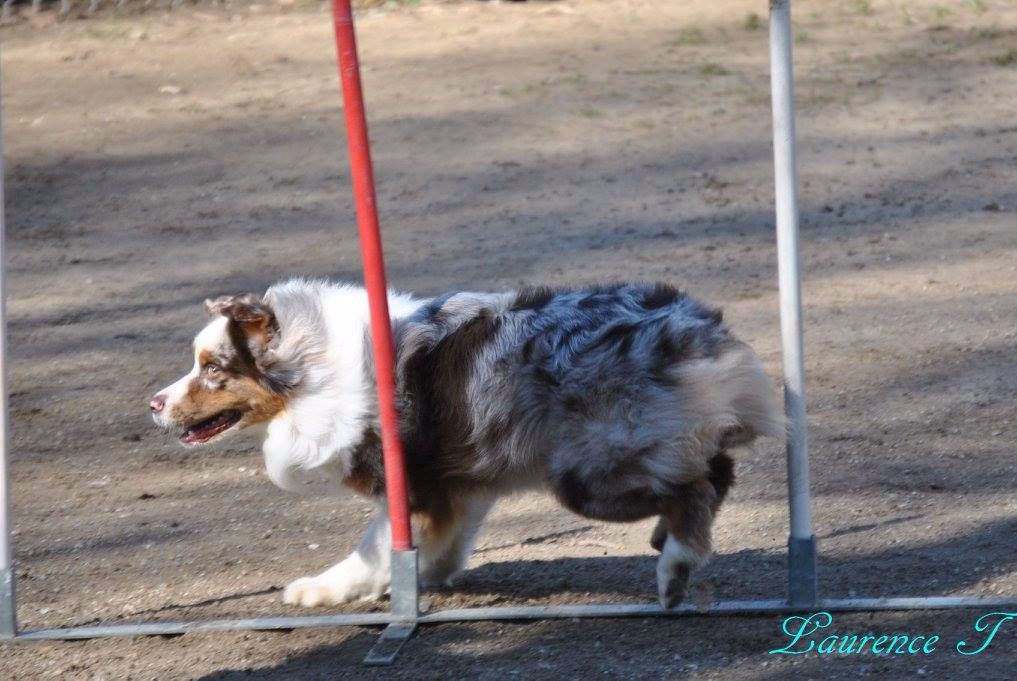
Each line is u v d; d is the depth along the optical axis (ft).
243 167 61.72
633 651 23.36
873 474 32.27
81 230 56.24
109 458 36.19
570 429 23.70
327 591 26.32
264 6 87.10
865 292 46.68
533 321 24.22
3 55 77.82
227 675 23.44
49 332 46.60
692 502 23.82
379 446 25.13
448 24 80.84
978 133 62.23
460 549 26.63
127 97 70.59
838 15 80.84
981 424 35.24
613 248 51.78
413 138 63.82
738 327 43.52
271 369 24.75
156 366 43.14
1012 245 50.42
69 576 28.76
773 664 22.56
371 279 23.30
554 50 75.36
